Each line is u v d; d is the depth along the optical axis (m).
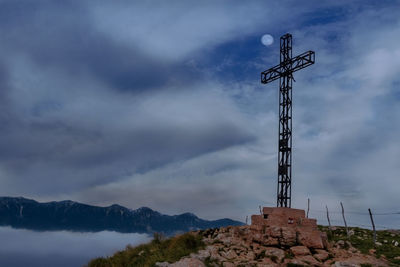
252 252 23.42
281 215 26.11
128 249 27.95
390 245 30.05
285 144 30.53
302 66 30.53
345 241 27.58
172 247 24.67
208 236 27.98
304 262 21.88
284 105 31.48
